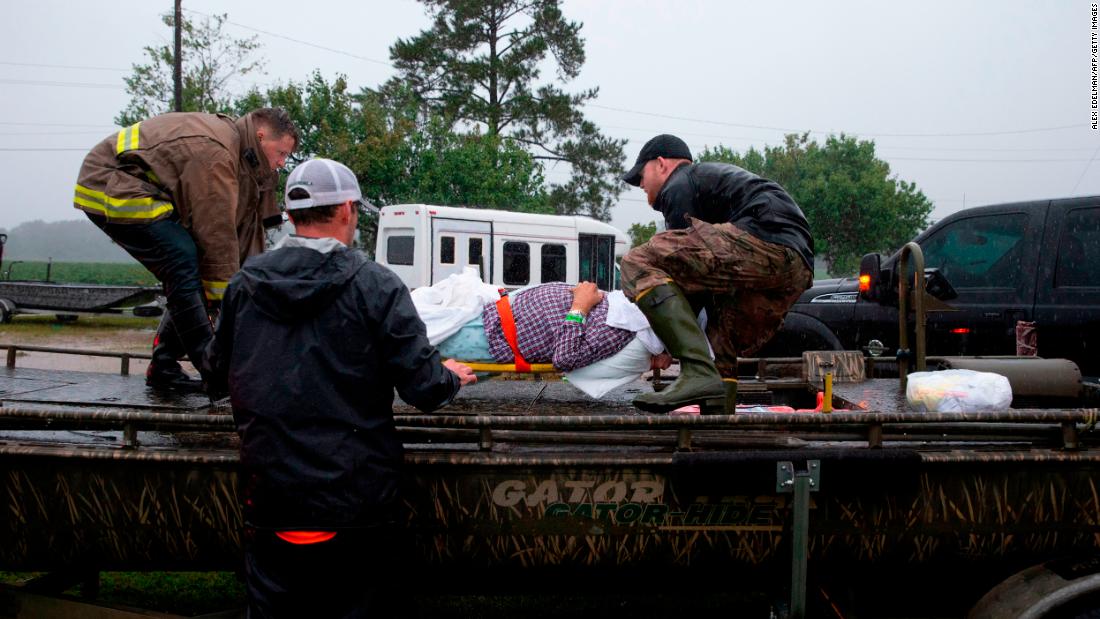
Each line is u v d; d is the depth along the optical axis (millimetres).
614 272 18062
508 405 3678
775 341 7309
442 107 30625
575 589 2844
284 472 2080
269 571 2139
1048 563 2654
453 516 2602
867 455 2543
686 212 3250
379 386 2182
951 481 2648
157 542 2607
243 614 2803
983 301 6004
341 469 2096
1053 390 3760
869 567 2744
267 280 2100
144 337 15219
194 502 2553
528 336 3424
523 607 3686
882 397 3916
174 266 3244
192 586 3789
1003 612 2562
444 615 3605
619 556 2662
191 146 3246
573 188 32281
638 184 3518
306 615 2164
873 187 46188
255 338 2113
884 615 3188
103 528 2602
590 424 2604
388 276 2197
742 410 3539
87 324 18547
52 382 3965
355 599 2193
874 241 47031
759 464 2506
